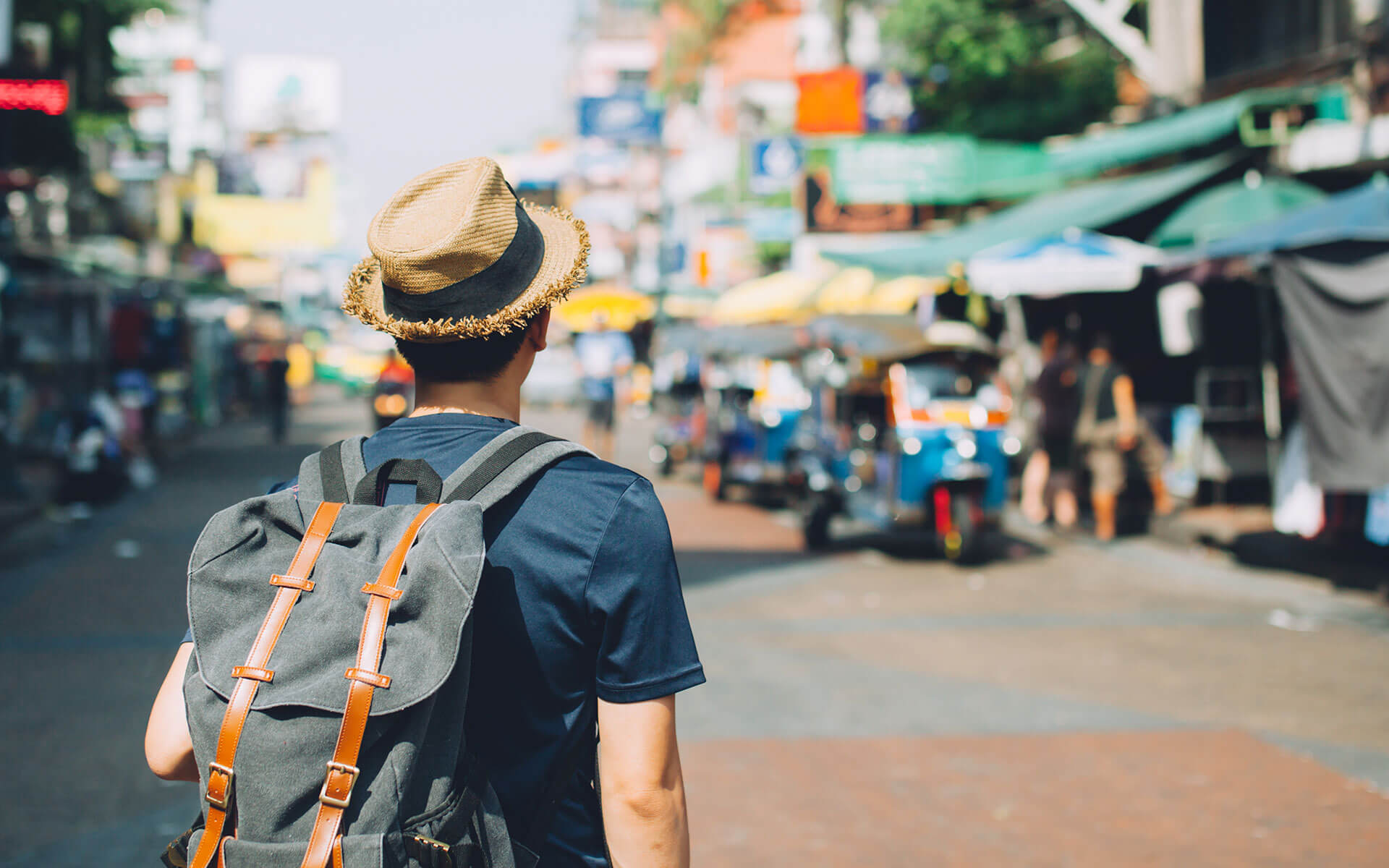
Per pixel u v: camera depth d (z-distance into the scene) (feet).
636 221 164.55
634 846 4.77
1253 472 39.91
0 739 18.28
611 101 162.61
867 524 44.01
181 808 15.65
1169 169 48.08
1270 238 31.17
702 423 54.44
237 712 4.36
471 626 4.60
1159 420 45.55
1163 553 36.35
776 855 14.15
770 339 46.19
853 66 81.30
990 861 13.98
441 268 5.12
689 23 135.23
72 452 45.98
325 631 4.48
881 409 39.47
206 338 97.66
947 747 18.15
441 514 4.71
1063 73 57.52
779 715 19.83
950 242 48.62
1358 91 40.96
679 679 4.87
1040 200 53.62
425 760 4.48
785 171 76.02
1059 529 41.39
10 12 39.96
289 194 178.19
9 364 58.54
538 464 4.99
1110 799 16.01
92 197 86.69
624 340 102.06
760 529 42.68
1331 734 18.76
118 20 68.33
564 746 4.89
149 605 28.37
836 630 26.37
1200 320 41.57
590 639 4.90
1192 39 50.06
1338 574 30.60
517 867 4.77
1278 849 14.33
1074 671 22.77
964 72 58.65
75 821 15.14
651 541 4.91
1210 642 25.17
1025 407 50.21
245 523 4.88
